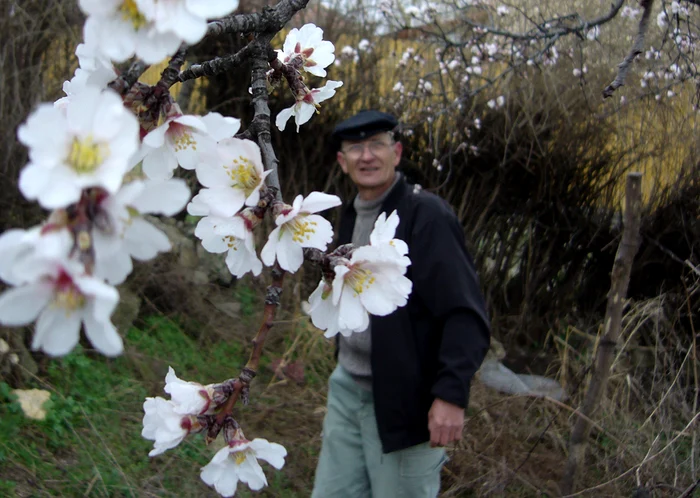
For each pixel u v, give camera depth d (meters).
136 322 4.73
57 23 4.49
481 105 5.30
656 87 4.88
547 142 5.27
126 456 3.63
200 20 0.75
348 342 2.53
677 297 5.00
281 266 1.05
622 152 5.16
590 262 5.59
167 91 0.99
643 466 3.61
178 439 1.09
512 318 5.61
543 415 4.27
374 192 2.62
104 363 4.26
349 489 2.59
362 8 5.63
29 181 0.68
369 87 5.62
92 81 0.97
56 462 3.48
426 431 2.43
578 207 5.45
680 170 5.05
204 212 1.09
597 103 5.05
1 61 4.16
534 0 5.17
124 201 0.73
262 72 1.12
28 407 3.67
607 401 4.05
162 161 1.02
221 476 1.17
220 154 1.03
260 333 1.06
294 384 4.56
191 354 4.62
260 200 1.06
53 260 0.69
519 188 5.55
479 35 4.74
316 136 5.71
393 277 1.09
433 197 2.52
